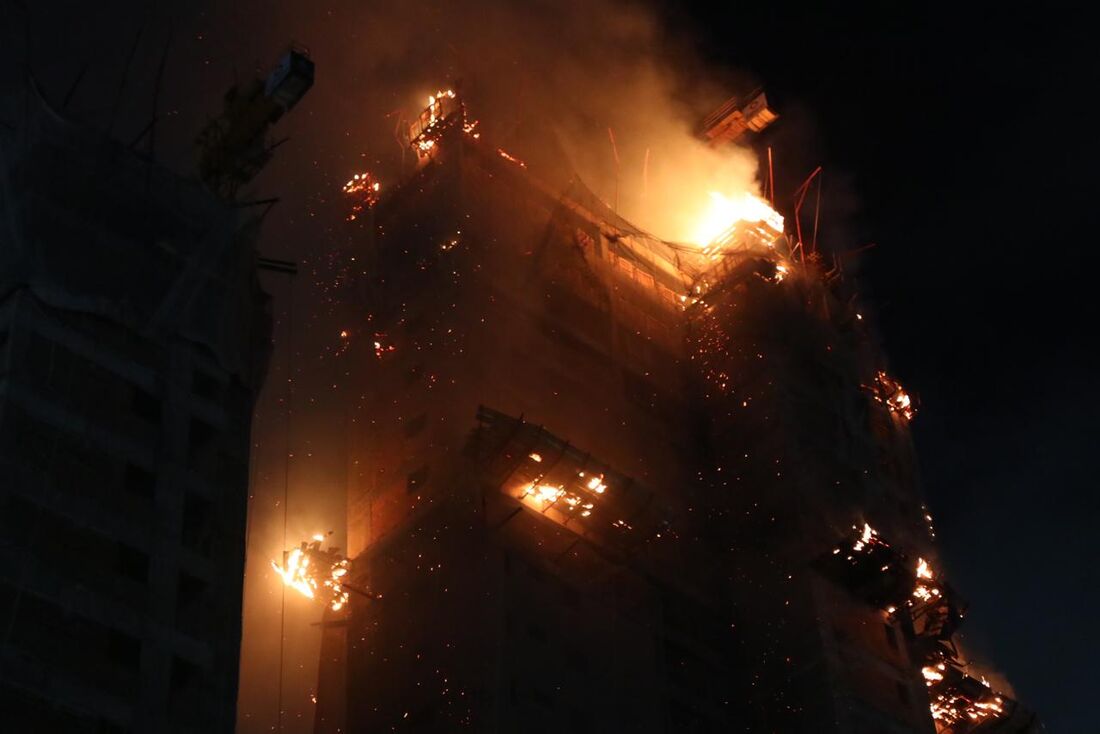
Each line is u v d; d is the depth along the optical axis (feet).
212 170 219.41
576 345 260.21
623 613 229.86
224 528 174.09
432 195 265.34
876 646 247.09
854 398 283.59
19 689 144.97
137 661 156.04
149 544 164.66
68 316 173.88
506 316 250.57
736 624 249.34
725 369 277.44
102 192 184.44
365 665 214.28
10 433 159.22
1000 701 258.57
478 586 210.59
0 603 148.05
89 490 162.91
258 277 200.95
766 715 237.66
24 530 154.40
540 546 223.51
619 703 218.38
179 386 180.34
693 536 256.32
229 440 182.19
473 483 221.87
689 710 230.89
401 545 222.89
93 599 155.94
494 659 204.03
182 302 185.57
